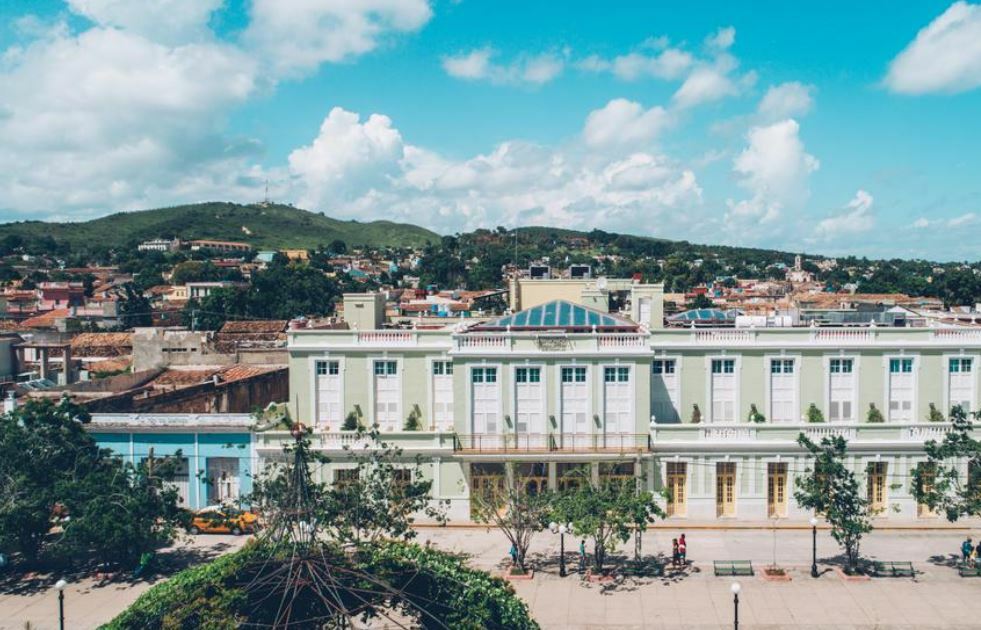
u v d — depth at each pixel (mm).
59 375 81188
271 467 42812
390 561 29281
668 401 49219
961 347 48219
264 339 96562
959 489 40438
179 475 48812
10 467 39906
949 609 35344
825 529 45531
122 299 165750
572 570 40469
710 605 36188
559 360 47281
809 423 47062
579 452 46500
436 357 49781
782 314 61062
